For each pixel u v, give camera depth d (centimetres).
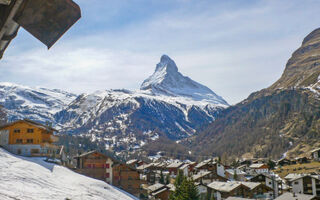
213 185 10062
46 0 407
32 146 7825
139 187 8488
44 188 2975
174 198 7050
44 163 5934
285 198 7150
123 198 4906
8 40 460
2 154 5200
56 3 414
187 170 15862
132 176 8494
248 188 9300
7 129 7844
